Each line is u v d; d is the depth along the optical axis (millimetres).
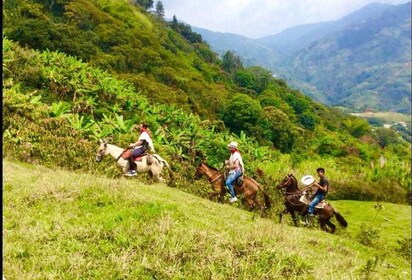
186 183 19125
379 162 37312
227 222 9477
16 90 24375
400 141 139000
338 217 14758
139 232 6734
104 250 6059
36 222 7012
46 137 18891
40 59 37125
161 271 5637
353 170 36406
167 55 88688
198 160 27250
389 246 15531
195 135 27656
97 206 8359
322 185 14688
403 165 36281
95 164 17375
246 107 68312
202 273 5805
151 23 118875
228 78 119438
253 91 115750
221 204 15211
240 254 6641
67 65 38125
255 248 6867
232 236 7715
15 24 55219
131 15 102438
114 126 24484
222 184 16016
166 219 7441
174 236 6652
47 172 13570
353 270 7828
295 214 16188
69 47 56156
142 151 15523
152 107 38844
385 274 8633
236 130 68625
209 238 6941
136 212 7719
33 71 34219
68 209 7949
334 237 12891
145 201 8734
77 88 35125
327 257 8586
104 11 97000
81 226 6961
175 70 81875
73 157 17609
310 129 100875
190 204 11656
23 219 7090
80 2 83812
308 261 7105
